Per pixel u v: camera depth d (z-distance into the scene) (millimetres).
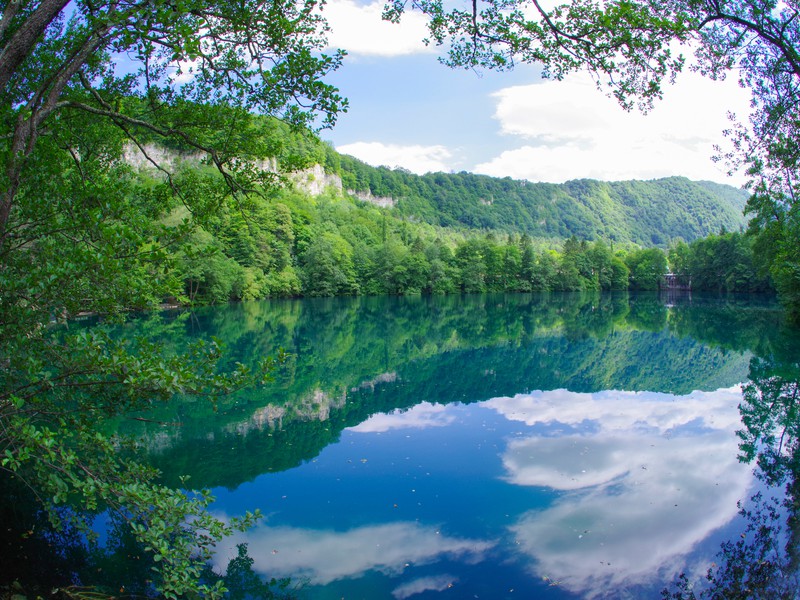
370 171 156875
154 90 6406
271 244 60375
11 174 4457
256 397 15836
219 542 7305
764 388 16922
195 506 5281
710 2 8844
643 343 27844
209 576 6480
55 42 5949
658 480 9398
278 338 28109
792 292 30828
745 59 9508
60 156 5809
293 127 6301
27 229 5125
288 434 12188
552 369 20875
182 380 4539
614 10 5492
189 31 4551
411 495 8844
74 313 4879
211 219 6852
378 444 11484
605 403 15211
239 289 51219
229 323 33344
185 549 5238
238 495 8875
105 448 5477
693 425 12852
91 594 5840
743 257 73750
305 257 66500
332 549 7113
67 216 5234
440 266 77500
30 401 5281
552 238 173750
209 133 6477
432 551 7074
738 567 6602
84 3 5109
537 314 46062
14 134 4566
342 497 8750
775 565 6598
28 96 6102
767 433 12141
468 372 20266
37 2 5828
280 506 8438
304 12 5891
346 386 17594
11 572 6230
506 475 9688
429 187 175625
